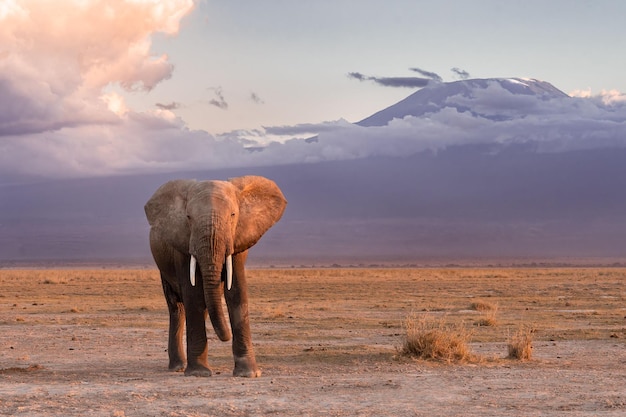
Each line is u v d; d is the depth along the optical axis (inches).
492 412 682.8
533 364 1020.5
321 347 1235.2
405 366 999.6
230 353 1184.8
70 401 741.3
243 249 895.7
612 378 885.2
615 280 5049.2
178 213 896.3
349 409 698.2
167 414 676.1
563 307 2362.2
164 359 1115.3
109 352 1207.6
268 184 924.0
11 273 7224.4
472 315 1995.6
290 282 4886.8
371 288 3870.6
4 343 1334.9
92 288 3937.0
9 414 677.3
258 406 713.6
